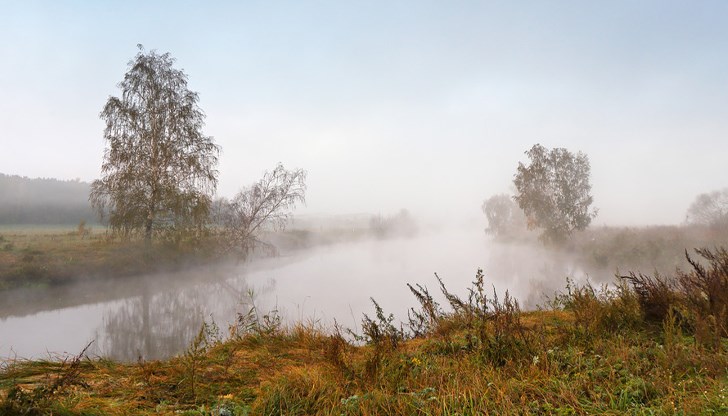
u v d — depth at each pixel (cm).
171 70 2422
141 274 2058
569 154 3222
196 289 1820
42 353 871
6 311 1355
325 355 445
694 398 289
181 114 2331
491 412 299
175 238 2373
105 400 320
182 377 389
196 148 2400
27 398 268
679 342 416
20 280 1623
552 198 3272
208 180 2411
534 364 371
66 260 1909
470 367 395
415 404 315
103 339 1025
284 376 383
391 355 443
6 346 937
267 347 534
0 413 255
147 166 2292
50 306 1442
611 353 410
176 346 948
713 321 455
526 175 3275
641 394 313
